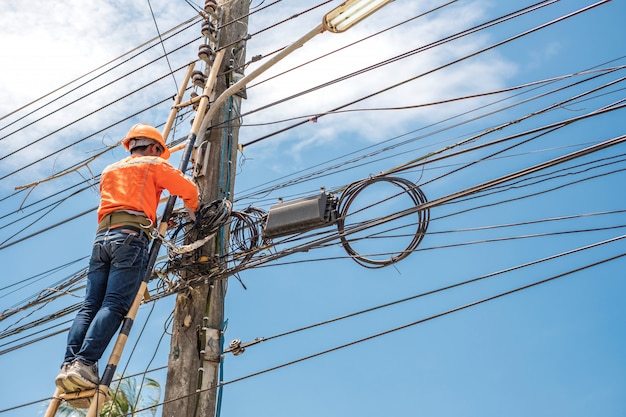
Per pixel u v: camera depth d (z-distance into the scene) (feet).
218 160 27.22
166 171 21.85
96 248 20.81
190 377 23.75
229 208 25.38
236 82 28.02
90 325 19.79
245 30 30.27
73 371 18.94
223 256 25.16
